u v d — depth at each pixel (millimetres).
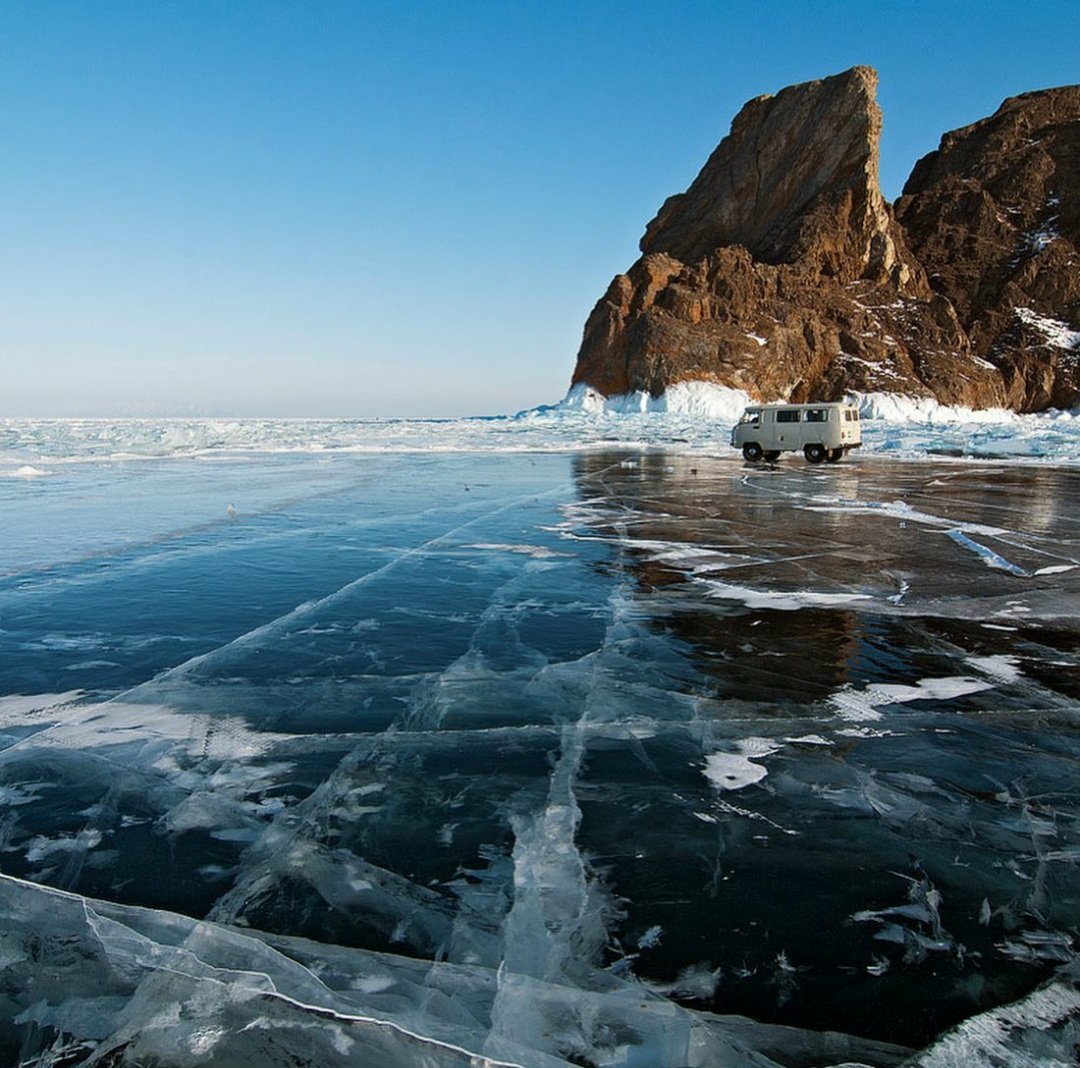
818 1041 2230
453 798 3703
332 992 2400
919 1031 2277
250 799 3682
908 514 14031
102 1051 2152
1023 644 6254
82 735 4398
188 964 2504
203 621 6887
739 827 3451
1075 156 92125
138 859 3154
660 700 4988
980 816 3562
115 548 10453
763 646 6164
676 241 97500
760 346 78000
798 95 90312
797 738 4418
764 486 19266
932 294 90000
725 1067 2129
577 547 10680
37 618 6965
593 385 84750
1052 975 2525
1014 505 15578
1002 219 93500
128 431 52781
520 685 5250
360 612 7176
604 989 2438
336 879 3027
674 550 10461
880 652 6027
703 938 2691
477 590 8109
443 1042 2201
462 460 28781
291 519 13211
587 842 3318
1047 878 3076
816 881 3043
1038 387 82688
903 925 2775
